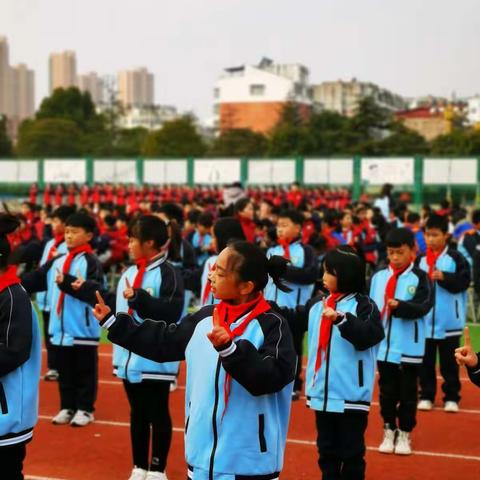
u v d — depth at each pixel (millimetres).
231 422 3471
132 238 5770
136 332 3770
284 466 6195
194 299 12484
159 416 5617
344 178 35500
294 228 8023
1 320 3998
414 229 13273
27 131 59656
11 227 4105
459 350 3973
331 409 5094
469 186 34000
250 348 3316
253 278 3525
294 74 108312
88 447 6688
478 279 10594
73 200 34906
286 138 55500
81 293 6746
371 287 6785
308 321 5406
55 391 8648
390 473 6074
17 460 4125
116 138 68000
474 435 7109
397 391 6559
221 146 59031
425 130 92375
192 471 3541
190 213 12750
